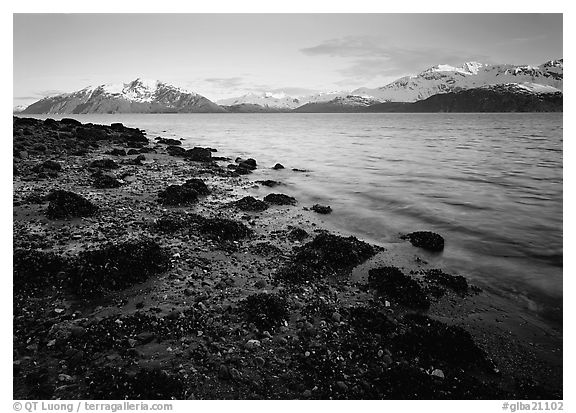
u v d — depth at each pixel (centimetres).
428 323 845
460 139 6053
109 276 917
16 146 2808
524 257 1243
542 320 873
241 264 1091
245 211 1694
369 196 2094
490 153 4053
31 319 772
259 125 12075
